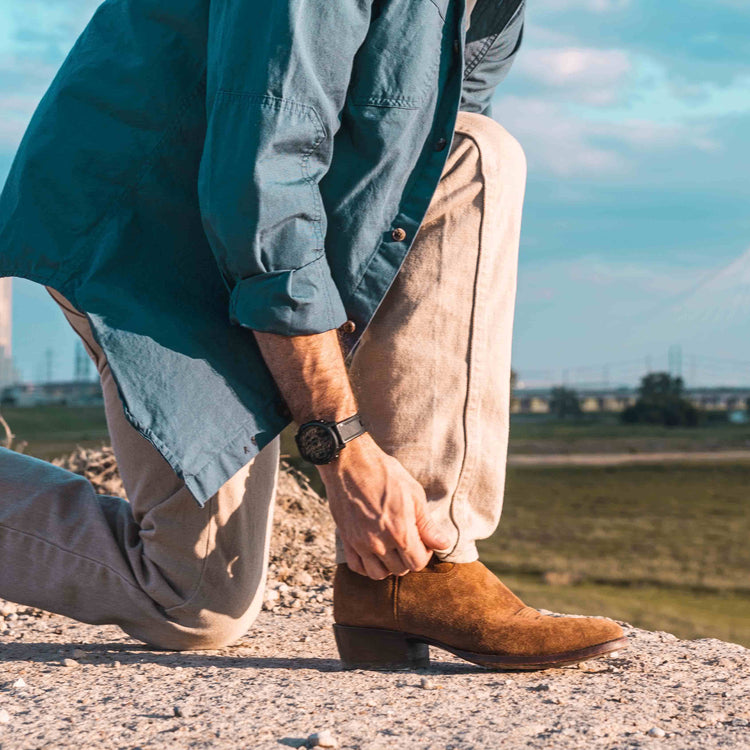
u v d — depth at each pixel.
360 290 1.59
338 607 1.78
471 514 1.71
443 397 1.67
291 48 1.46
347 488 1.55
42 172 1.64
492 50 1.96
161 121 1.64
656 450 84.94
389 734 1.33
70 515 1.86
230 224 1.46
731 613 18.23
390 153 1.57
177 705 1.47
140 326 1.56
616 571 28.95
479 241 1.67
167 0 1.67
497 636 1.67
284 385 1.54
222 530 1.82
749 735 1.36
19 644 2.03
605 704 1.50
